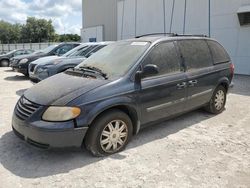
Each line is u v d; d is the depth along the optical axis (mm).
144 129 5184
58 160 3924
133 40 5066
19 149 4270
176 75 4859
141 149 4312
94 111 3766
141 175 3551
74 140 3689
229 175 3572
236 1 13562
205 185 3336
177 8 16859
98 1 30797
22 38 71688
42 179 3441
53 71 8125
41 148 3691
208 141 4664
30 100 3922
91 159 3953
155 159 3986
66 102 3672
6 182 3371
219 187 3299
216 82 5840
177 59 4973
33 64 9141
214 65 5824
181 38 5238
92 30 32156
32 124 3650
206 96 5668
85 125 3721
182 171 3658
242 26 13438
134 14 20891
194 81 5199
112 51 4992
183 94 5012
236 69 14031
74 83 4098
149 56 4531
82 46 9695
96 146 3908
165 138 4770
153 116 4578
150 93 4418
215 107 6094
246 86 10180
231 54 14141
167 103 4734
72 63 8391
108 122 3965
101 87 3928
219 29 14531
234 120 5820
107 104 3873
